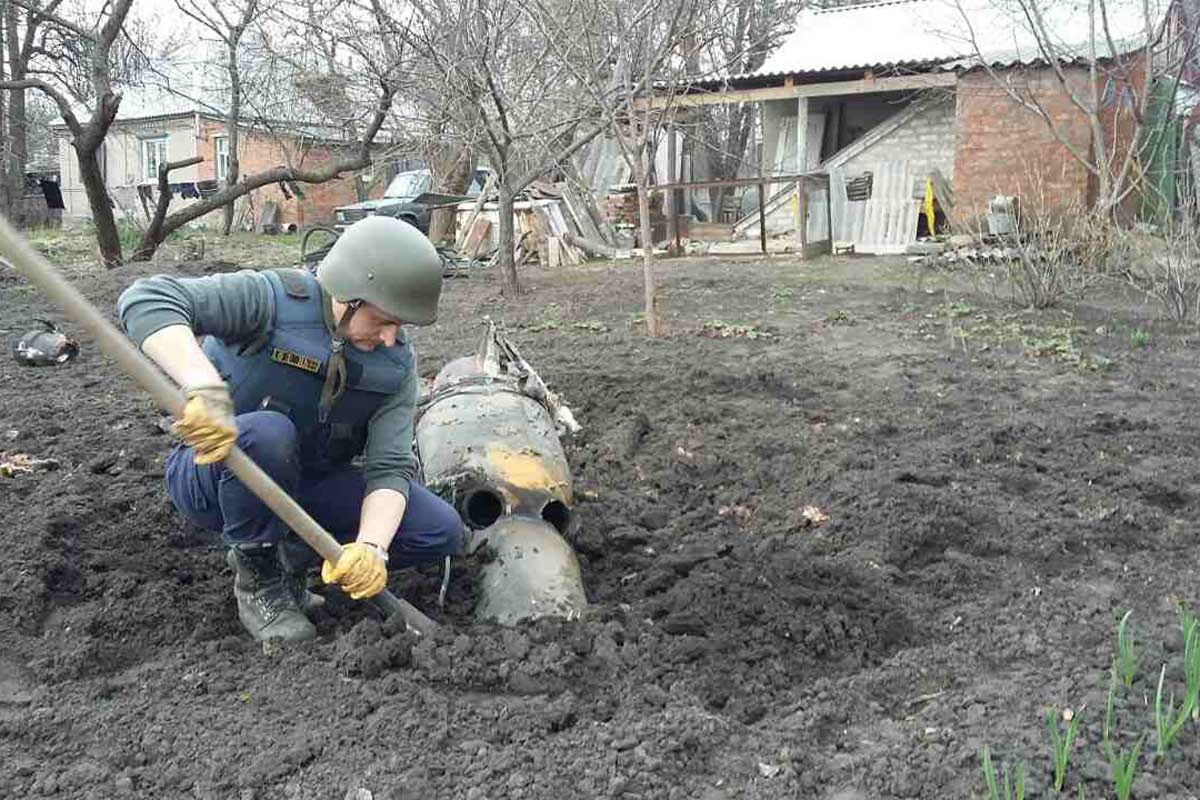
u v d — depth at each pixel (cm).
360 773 271
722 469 531
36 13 1296
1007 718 292
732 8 1143
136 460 511
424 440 430
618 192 1806
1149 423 588
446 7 1027
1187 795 253
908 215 1636
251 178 1420
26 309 1023
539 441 423
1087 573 402
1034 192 1361
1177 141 1521
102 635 348
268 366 315
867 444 564
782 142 2053
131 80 1630
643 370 733
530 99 1111
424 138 1281
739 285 1157
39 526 411
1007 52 1448
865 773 273
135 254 1455
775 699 316
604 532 445
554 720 296
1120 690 302
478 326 947
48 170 3544
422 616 343
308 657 329
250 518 324
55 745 285
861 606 372
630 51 905
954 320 911
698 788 269
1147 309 956
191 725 293
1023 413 618
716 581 380
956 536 437
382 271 298
